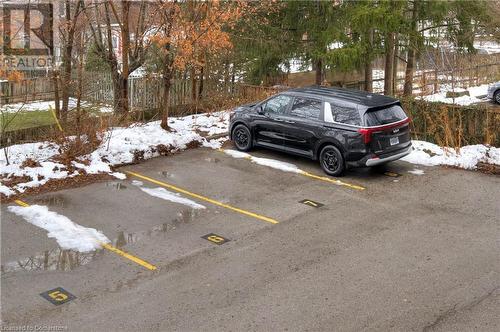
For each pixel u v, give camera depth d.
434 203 11.14
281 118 13.54
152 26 17.22
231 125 14.74
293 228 9.92
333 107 12.67
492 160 13.46
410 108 15.35
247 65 24.36
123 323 7.00
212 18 14.81
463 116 14.58
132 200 11.19
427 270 8.37
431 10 19.88
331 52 20.02
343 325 6.93
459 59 28.22
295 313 7.21
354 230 9.84
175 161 13.77
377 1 19.66
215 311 7.27
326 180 12.48
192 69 19.12
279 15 22.06
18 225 9.88
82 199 11.17
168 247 9.14
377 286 7.89
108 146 13.75
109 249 9.05
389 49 21.11
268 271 8.35
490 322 6.99
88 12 19.44
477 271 8.34
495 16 21.72
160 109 17.58
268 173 12.91
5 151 12.45
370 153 12.12
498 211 10.73
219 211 10.69
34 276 8.14
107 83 21.97
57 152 13.38
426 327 6.89
